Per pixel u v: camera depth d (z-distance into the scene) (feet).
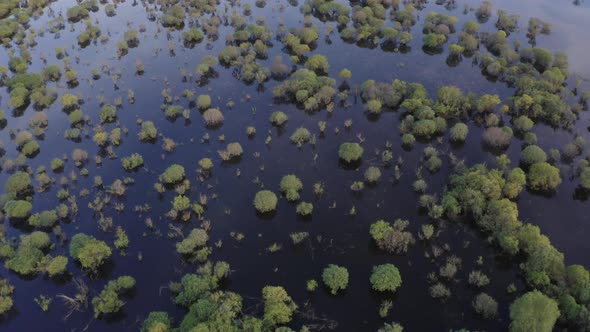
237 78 520.01
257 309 285.84
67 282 313.32
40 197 379.55
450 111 433.07
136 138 439.63
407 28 591.37
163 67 547.08
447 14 630.33
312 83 469.57
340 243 329.72
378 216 348.18
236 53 542.57
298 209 348.79
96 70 528.63
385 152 400.26
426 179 376.07
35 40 618.44
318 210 355.77
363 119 449.48
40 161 417.49
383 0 650.43
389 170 387.14
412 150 407.44
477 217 325.83
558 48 535.19
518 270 301.43
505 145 401.70
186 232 340.80
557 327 264.11
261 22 618.44
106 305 284.41
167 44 597.52
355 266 313.12
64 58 559.79
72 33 632.79
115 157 415.85
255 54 556.51
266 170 396.57
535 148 377.30
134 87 510.99
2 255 323.57
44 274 317.42
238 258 321.93
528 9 625.00
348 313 284.61
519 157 393.91
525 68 479.82
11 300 296.10
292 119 454.81
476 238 323.16
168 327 261.85
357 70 524.93
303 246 328.90
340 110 462.19
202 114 466.29
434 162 376.48
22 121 470.80
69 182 390.83
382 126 438.81
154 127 444.14
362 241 330.13
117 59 565.12
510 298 285.64
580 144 389.60
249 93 495.41
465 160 393.70
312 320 280.51
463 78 501.56
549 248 284.41
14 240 344.49
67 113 476.95
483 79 497.05
